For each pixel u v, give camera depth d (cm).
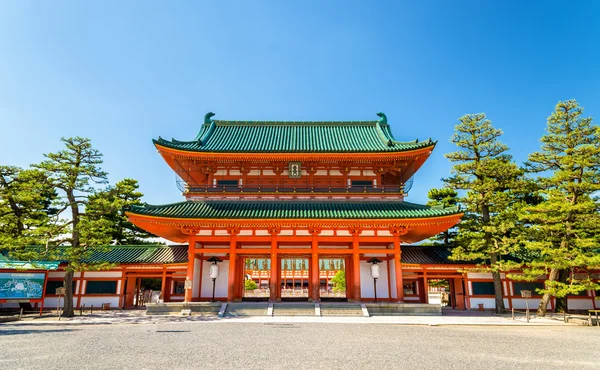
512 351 1337
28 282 2595
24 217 3219
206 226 2705
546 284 2614
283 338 1539
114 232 4138
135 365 1040
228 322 2144
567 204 2542
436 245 3519
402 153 2867
